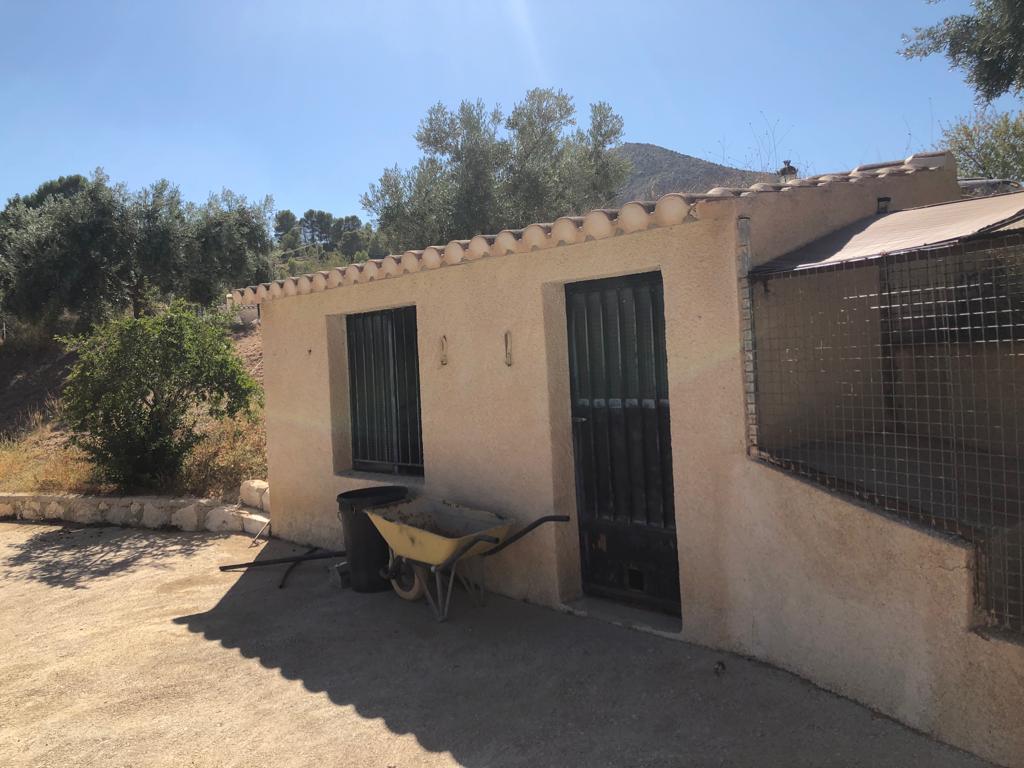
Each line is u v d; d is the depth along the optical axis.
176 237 19.73
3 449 13.89
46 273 18.88
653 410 5.23
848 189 5.36
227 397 10.77
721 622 4.65
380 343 7.48
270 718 4.39
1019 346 4.70
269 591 6.81
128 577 7.66
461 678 4.71
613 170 17.64
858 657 3.90
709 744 3.72
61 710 4.66
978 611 3.47
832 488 4.04
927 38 11.84
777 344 4.56
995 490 4.11
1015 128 13.45
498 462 6.04
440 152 17.34
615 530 5.54
